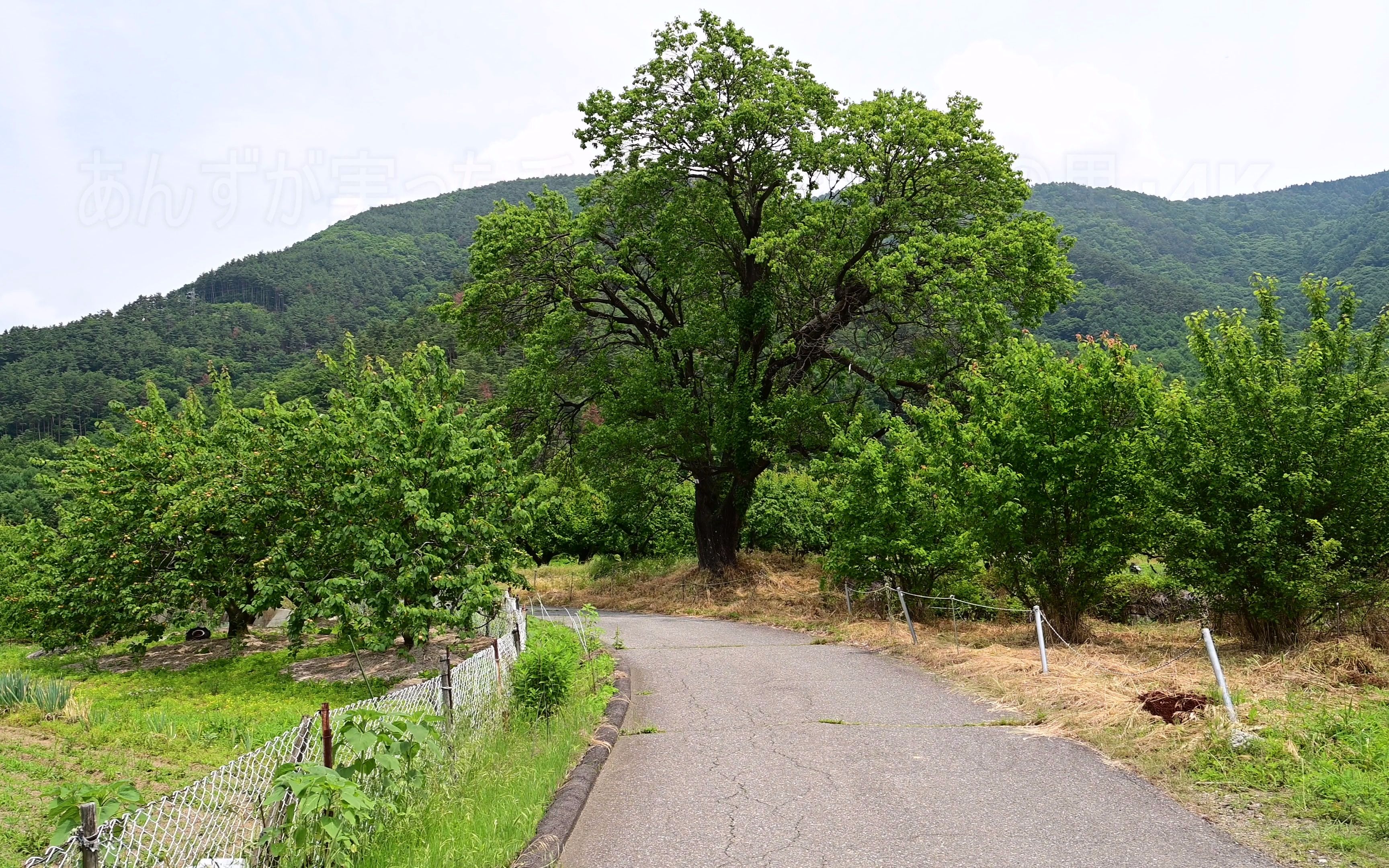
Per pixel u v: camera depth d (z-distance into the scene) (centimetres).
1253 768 662
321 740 595
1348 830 543
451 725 784
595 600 3122
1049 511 1361
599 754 848
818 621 2050
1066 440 1341
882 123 2452
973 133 2494
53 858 510
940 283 2292
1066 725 873
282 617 2830
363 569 1484
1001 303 2328
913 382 2472
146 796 751
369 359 1902
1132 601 1753
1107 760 754
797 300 2695
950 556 1647
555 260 2894
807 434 2620
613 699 1139
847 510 1848
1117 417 1366
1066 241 2448
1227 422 1102
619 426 2812
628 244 2928
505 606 1695
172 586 1875
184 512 1830
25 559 2334
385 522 1532
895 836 595
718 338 2800
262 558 1764
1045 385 1381
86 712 1131
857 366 2638
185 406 2344
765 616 2286
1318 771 637
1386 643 1018
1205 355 1149
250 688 1448
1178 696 843
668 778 778
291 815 518
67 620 1955
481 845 559
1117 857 536
